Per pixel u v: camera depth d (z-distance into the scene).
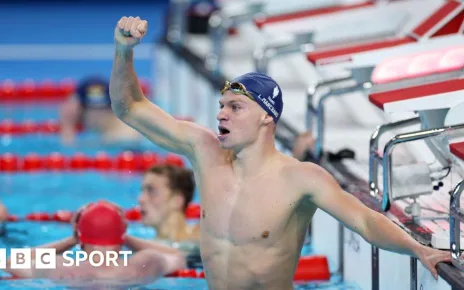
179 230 18.16
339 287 15.42
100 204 15.91
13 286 14.89
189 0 36.38
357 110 23.03
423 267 12.27
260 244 12.21
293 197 12.12
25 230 19.27
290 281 12.61
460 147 12.48
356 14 22.48
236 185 12.41
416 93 14.11
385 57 17.39
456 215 11.28
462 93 13.71
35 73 43.25
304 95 26.36
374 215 11.77
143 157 26.75
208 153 12.69
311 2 27.39
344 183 16.38
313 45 22.06
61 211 21.02
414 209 13.79
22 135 30.66
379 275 14.23
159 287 15.13
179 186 18.23
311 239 18.62
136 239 16.38
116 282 15.36
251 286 12.36
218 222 12.38
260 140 12.29
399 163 15.78
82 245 15.64
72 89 38.81
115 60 12.47
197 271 16.17
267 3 27.30
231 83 12.19
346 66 17.61
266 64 22.20
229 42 36.03
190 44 36.12
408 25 21.69
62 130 29.23
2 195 23.31
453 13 17.36
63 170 26.42
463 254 11.62
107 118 29.23
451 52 15.54
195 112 30.53
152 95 39.06
